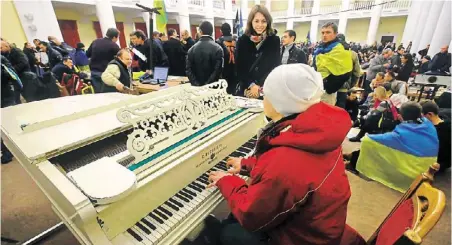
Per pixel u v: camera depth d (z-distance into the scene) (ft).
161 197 3.34
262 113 5.32
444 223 5.86
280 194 2.42
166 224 3.08
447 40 21.17
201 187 3.72
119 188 2.62
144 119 3.28
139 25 31.83
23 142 3.40
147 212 3.18
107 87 8.86
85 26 25.93
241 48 7.98
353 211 6.29
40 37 18.48
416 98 12.11
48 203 6.49
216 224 4.59
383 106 9.39
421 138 6.34
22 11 17.38
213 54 8.32
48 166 3.02
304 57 9.67
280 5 54.49
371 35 42.29
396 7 40.83
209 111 4.48
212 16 38.83
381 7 40.55
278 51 7.79
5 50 10.32
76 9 24.32
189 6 34.60
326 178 2.50
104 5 22.74
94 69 10.88
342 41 8.55
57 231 5.56
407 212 2.67
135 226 3.02
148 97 5.39
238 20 22.15
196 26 41.42
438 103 9.07
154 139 3.36
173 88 5.81
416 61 22.67
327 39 7.92
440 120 7.28
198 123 4.12
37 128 3.94
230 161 4.19
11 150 4.12
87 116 4.56
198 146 3.84
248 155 4.58
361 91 13.80
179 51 14.32
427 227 2.11
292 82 2.51
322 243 2.77
